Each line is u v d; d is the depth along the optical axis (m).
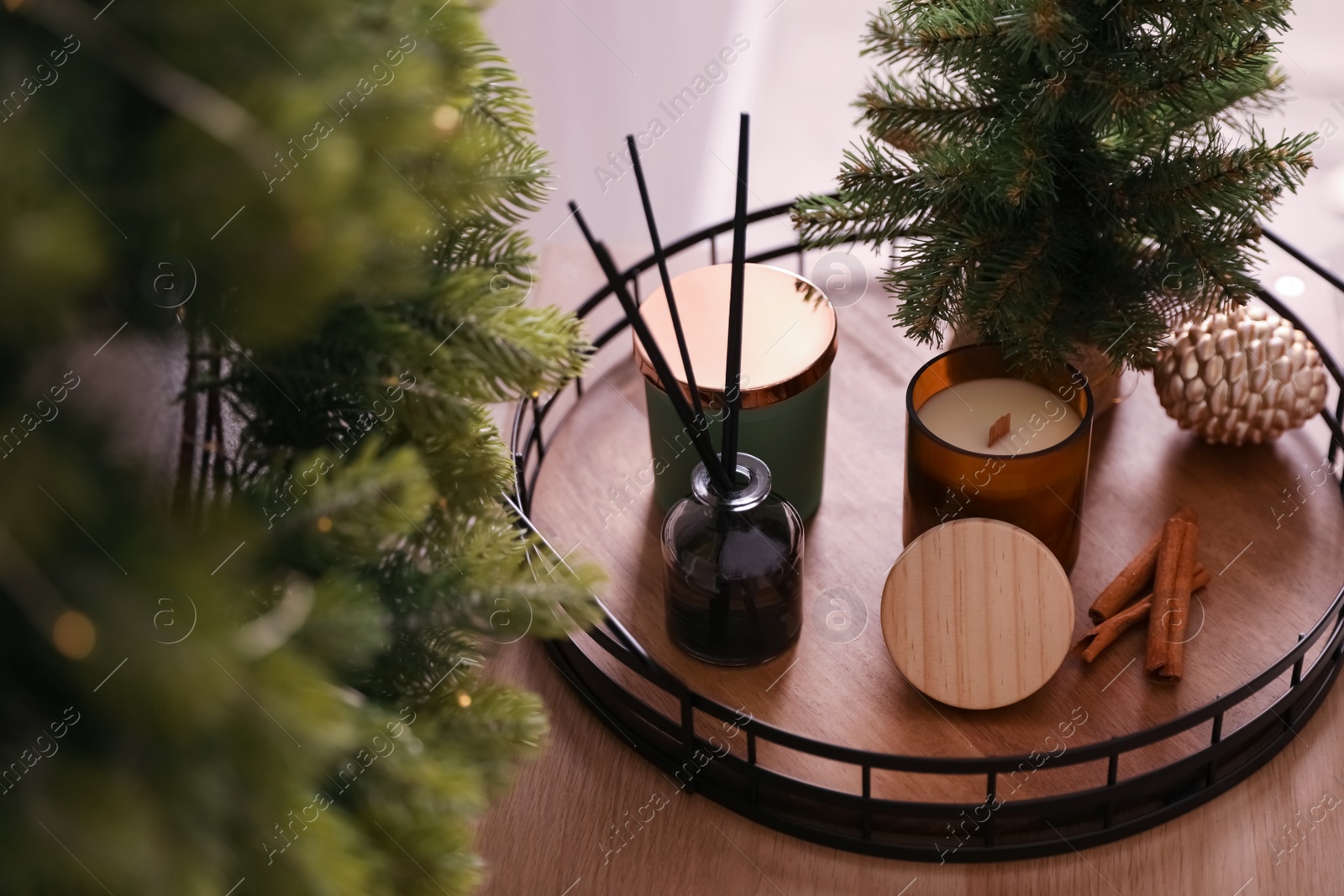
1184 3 0.66
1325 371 0.85
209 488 0.49
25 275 0.27
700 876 0.67
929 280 0.74
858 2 1.74
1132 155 0.75
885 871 0.67
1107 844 0.67
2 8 0.31
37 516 0.30
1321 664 0.70
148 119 0.35
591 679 0.75
